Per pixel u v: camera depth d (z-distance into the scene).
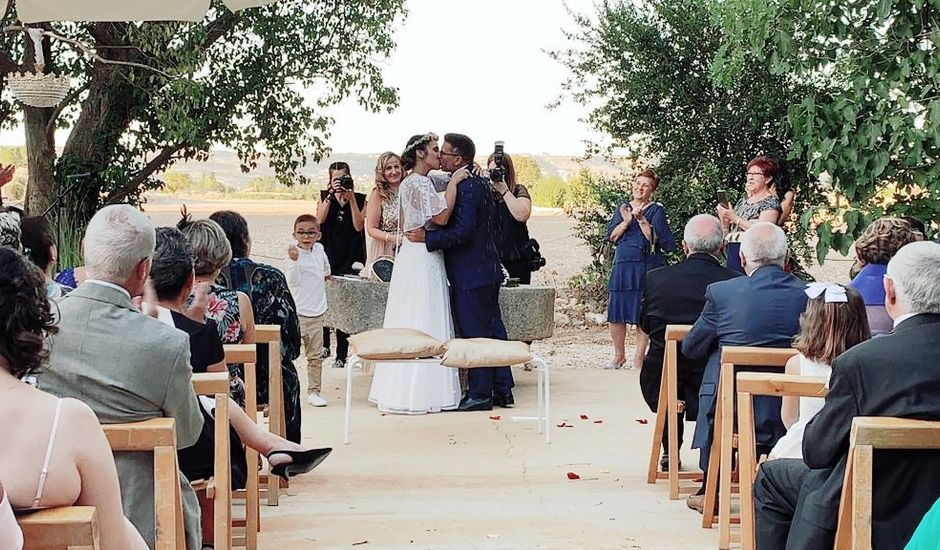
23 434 2.19
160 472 2.89
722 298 4.73
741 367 4.55
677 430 5.36
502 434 6.89
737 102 12.81
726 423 4.36
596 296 14.20
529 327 8.44
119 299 3.06
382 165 8.62
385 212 8.68
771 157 7.52
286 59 13.88
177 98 13.00
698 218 5.62
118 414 3.00
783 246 4.75
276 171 14.27
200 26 12.88
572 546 4.59
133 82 13.16
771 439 4.54
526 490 5.55
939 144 5.96
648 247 9.48
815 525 3.22
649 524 4.93
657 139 13.24
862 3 6.39
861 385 3.07
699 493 5.21
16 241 3.93
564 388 8.63
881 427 2.90
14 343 2.22
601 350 11.69
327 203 9.48
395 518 5.01
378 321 8.34
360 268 9.47
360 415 7.50
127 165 13.96
